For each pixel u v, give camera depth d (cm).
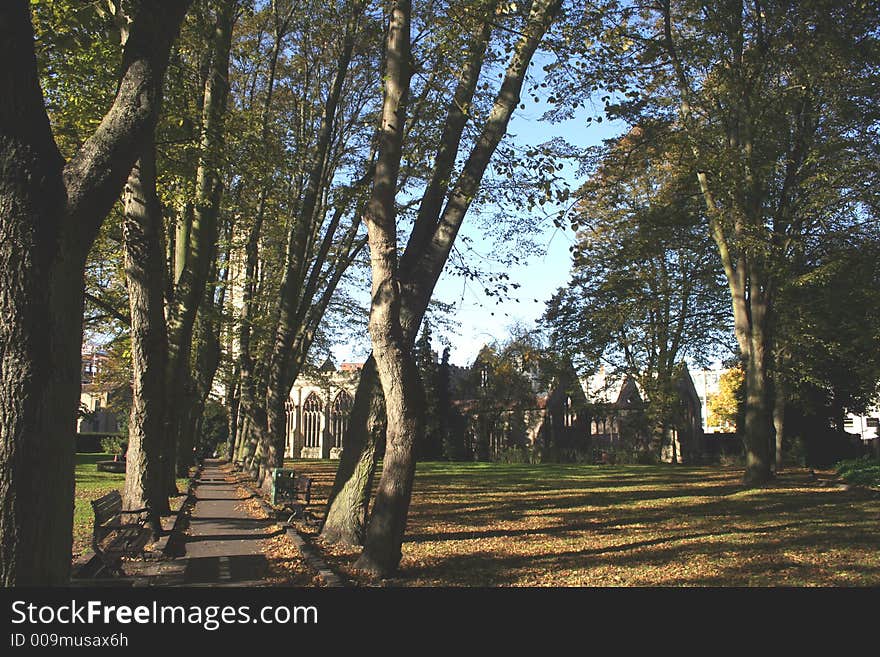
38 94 499
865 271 2417
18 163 484
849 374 3466
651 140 1912
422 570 988
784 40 2172
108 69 1335
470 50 1088
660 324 4003
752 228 2198
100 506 931
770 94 2252
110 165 534
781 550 1176
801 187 2431
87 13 909
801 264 2719
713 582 923
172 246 2125
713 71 2233
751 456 2523
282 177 2153
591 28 1140
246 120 1762
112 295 2461
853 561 1076
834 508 1805
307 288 2247
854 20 2066
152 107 559
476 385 5909
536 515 1675
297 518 1427
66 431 498
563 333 3972
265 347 2475
